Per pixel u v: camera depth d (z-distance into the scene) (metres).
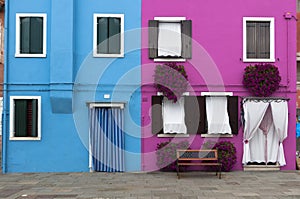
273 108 14.98
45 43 15.22
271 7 15.60
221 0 15.55
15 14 15.30
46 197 10.53
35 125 15.13
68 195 10.77
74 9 15.26
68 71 14.93
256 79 15.01
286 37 15.58
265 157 15.24
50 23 15.24
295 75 15.50
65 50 14.95
